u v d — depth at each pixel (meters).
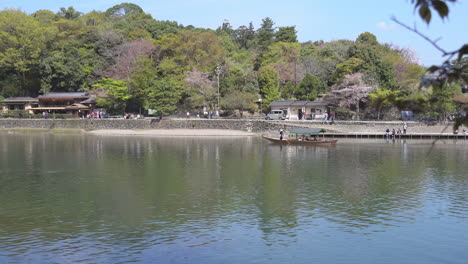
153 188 39.88
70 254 23.09
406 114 98.38
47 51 134.38
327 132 97.12
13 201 34.56
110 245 24.48
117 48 137.50
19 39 129.62
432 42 5.95
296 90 118.19
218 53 132.00
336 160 59.25
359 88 101.12
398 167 52.81
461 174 47.47
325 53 141.75
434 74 6.69
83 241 25.12
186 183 42.34
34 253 23.19
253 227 27.91
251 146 77.94
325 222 29.06
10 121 117.19
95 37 144.25
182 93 115.06
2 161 57.31
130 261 22.17
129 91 116.00
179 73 121.38
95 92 120.25
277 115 105.19
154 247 24.20
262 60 140.12
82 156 62.88
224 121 104.31
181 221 29.19
